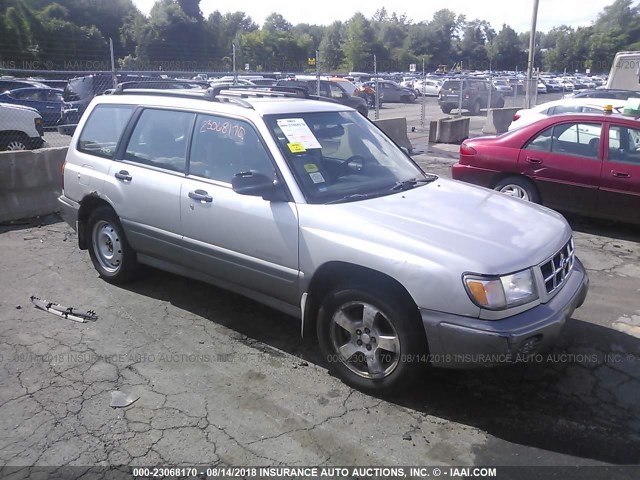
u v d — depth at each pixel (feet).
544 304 11.29
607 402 12.01
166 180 15.20
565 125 24.49
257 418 11.34
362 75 121.29
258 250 13.21
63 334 14.70
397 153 16.14
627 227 25.32
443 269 10.67
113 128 17.39
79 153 18.17
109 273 17.88
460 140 53.93
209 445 10.53
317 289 12.81
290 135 13.74
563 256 12.46
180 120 15.49
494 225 12.21
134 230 16.29
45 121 59.93
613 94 48.80
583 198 23.90
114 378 12.68
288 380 12.71
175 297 17.06
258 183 12.64
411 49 323.37
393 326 11.42
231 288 14.52
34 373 12.83
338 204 12.62
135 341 14.39
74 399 11.87
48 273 18.99
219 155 14.39
